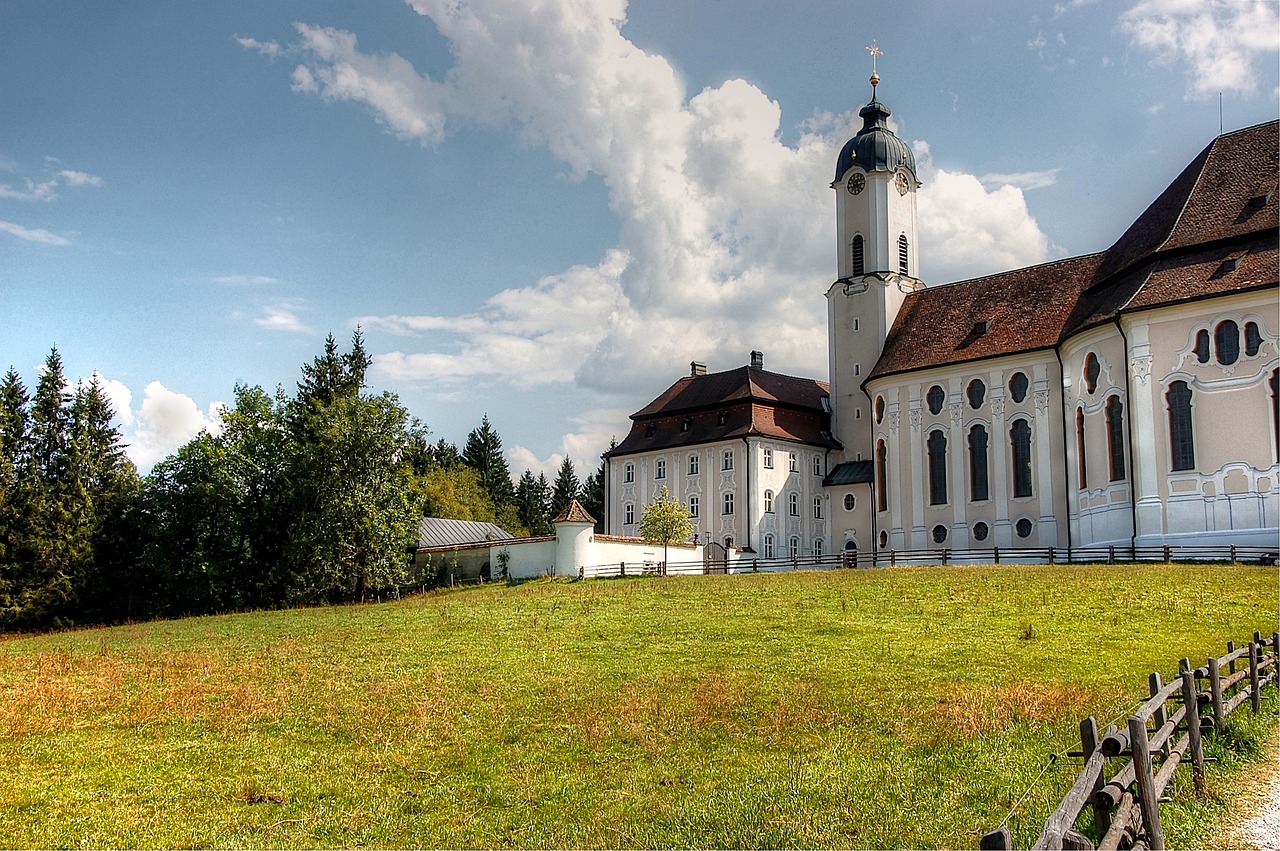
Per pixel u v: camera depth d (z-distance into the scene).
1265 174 51.94
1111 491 52.69
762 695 21.23
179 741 19.20
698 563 64.12
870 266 80.50
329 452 60.34
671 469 85.38
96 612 64.56
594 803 14.78
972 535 65.56
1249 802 12.80
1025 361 64.19
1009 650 25.64
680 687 22.44
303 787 16.08
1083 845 7.79
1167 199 58.38
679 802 14.58
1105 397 53.47
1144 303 50.03
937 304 75.31
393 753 17.91
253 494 63.84
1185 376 48.91
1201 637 26.56
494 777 16.30
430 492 102.62
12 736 19.81
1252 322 47.34
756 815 13.69
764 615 34.59
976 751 16.09
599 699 21.56
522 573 61.09
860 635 29.12
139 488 66.88
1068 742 16.22
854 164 81.69
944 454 67.88
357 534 60.59
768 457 80.25
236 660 29.94
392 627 36.78
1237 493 46.75
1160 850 10.33
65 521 63.41
